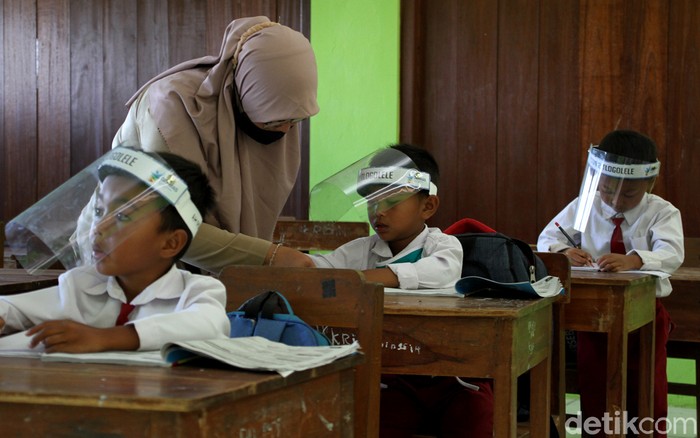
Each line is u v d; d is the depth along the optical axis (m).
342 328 2.00
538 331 2.19
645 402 3.15
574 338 3.41
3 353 1.36
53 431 1.05
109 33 5.26
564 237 3.50
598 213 3.37
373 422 1.76
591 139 4.61
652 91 4.51
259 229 2.43
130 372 1.18
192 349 1.20
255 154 2.36
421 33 4.87
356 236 3.58
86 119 5.31
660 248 3.21
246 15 5.03
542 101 4.70
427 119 4.88
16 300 1.52
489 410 2.30
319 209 2.43
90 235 1.44
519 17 4.72
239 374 1.17
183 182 1.48
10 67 5.40
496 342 1.97
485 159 4.79
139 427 1.02
